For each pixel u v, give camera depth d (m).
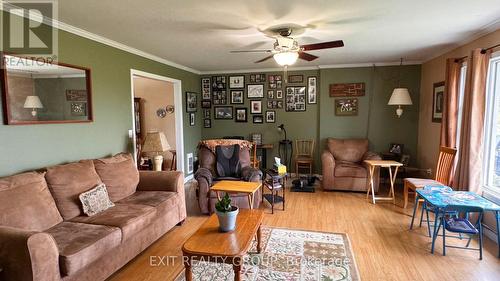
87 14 2.60
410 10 2.57
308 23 2.91
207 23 2.87
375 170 4.61
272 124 6.03
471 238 3.00
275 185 3.90
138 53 4.11
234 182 3.53
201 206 3.78
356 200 4.34
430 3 2.40
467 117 3.19
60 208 2.43
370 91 5.45
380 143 5.50
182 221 3.48
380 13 2.63
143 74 4.27
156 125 5.86
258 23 2.89
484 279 2.29
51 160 2.79
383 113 5.43
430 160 4.69
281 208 3.99
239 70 6.05
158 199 3.03
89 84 3.22
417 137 5.31
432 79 4.70
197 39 3.50
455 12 2.62
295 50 2.98
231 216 2.20
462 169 3.24
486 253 2.70
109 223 2.34
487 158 3.22
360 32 3.25
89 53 3.23
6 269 1.68
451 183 3.46
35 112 2.61
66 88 2.94
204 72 6.24
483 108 3.07
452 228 2.58
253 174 3.87
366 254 2.70
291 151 5.99
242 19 2.77
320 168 5.82
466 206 2.52
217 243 2.03
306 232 3.19
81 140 3.15
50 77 2.75
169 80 5.05
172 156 5.74
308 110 5.83
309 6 2.45
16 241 1.64
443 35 3.39
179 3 2.35
